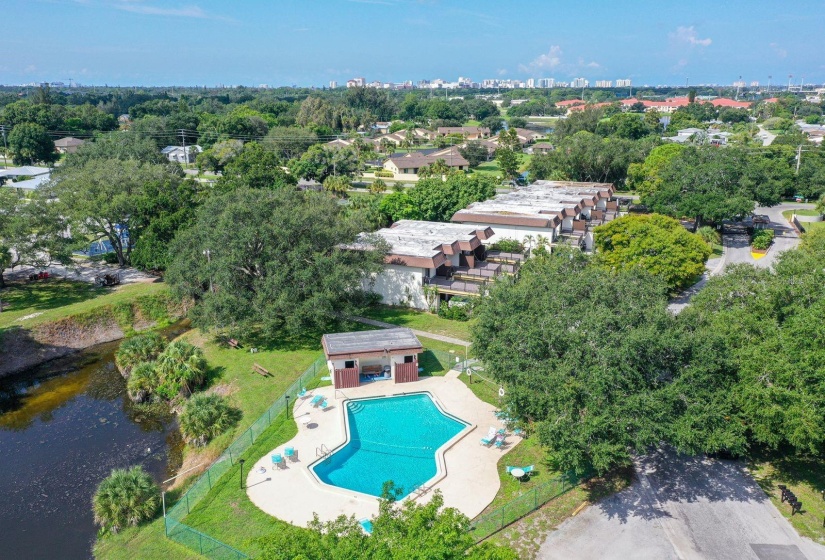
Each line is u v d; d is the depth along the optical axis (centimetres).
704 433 2711
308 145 14962
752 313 3259
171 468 3581
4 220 5897
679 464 3231
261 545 1842
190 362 4466
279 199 5350
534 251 6306
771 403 2752
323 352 4828
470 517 2794
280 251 4897
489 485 3072
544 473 3172
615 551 2580
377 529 1891
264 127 17012
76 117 17525
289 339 5122
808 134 16988
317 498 2989
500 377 3178
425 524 1866
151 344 4931
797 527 2728
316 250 5088
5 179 11356
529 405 2870
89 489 3394
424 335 5119
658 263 5522
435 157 14712
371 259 5250
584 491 3009
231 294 4816
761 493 2978
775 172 10681
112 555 2781
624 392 2784
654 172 10100
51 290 6159
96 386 4709
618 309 3114
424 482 3123
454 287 5559
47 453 3772
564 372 2817
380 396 4059
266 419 3716
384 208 8625
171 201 6681
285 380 4356
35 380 4809
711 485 3047
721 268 6906
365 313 5650
